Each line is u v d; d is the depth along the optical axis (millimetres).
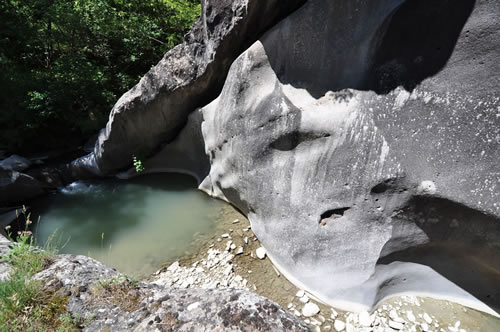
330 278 2910
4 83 6277
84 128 6746
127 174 5984
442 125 2447
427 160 2498
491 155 2223
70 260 1897
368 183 2801
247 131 3748
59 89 6523
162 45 8445
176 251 3818
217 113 4316
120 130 5488
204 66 4367
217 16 3834
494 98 2219
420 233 2674
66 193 5613
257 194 3693
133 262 3732
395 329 2514
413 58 2658
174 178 5754
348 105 2967
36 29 7570
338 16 3047
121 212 4855
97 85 7109
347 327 2580
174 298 1623
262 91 3600
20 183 5176
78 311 1559
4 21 7477
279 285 3102
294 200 3303
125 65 8461
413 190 2564
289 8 3600
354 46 2990
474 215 2328
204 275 3361
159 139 5691
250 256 3531
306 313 2760
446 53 2484
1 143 6543
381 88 2801
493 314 2531
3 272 1794
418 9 2662
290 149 3369
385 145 2715
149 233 4250
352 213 2920
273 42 3488
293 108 3285
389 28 2799
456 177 2355
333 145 3023
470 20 2365
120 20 8172
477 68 2312
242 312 1499
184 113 5168
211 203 4754
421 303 2684
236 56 4188
